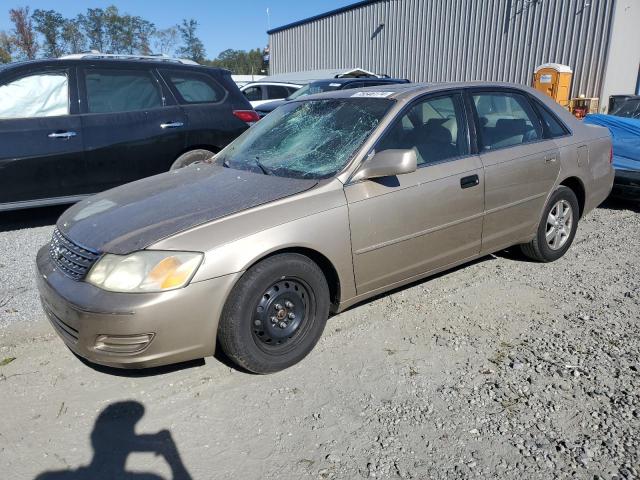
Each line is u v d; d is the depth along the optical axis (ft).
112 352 8.75
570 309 12.50
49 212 21.43
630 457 7.78
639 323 11.73
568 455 7.87
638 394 9.20
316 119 12.73
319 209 10.10
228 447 8.21
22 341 11.26
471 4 57.88
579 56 49.60
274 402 9.24
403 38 66.49
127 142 18.94
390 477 7.57
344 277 10.63
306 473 7.68
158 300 8.59
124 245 9.02
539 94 15.19
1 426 8.70
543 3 51.42
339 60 76.89
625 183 21.06
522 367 10.09
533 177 13.82
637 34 49.96
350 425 8.63
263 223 9.51
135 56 22.48
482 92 13.55
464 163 12.37
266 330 9.76
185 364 10.42
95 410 9.09
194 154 20.35
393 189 11.06
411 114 11.91
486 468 7.68
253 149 12.98
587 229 19.20
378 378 9.87
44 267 10.19
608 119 24.67
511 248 16.42
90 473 7.73
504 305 12.75
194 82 20.95
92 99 18.63
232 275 9.07
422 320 12.03
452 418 8.74
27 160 17.34
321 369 10.19
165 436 8.46
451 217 12.10
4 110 17.40
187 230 9.11
